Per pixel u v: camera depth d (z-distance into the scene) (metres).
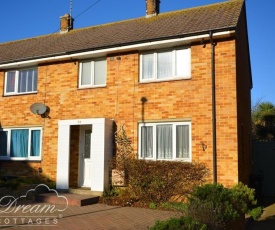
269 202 14.58
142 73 13.71
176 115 12.77
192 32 12.37
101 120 13.23
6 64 16.16
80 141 14.55
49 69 15.57
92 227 8.21
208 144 12.05
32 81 16.12
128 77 13.84
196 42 12.75
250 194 10.61
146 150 13.17
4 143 16.23
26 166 15.37
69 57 14.80
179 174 11.31
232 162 11.61
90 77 14.73
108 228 8.13
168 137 12.89
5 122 16.31
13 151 15.91
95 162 13.05
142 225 8.51
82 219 9.15
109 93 14.09
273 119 25.91
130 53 13.92
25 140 15.71
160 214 9.98
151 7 17.09
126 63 13.95
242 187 10.87
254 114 28.16
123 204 11.53
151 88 13.35
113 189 12.80
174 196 11.58
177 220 5.73
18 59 15.78
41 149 15.15
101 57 14.63
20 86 16.36
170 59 13.29
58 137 14.09
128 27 16.30
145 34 14.05
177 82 12.91
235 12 13.73
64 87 15.08
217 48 12.39
